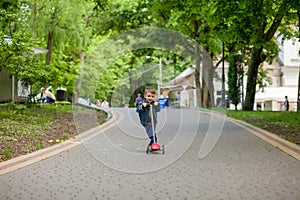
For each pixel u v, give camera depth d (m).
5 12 16.89
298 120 16.53
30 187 6.18
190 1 18.94
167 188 6.17
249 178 6.79
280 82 51.38
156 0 21.78
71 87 35.00
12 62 16.14
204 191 5.97
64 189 6.08
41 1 28.16
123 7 29.28
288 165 7.91
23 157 8.48
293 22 25.92
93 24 30.88
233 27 18.45
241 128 14.98
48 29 29.19
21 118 14.33
